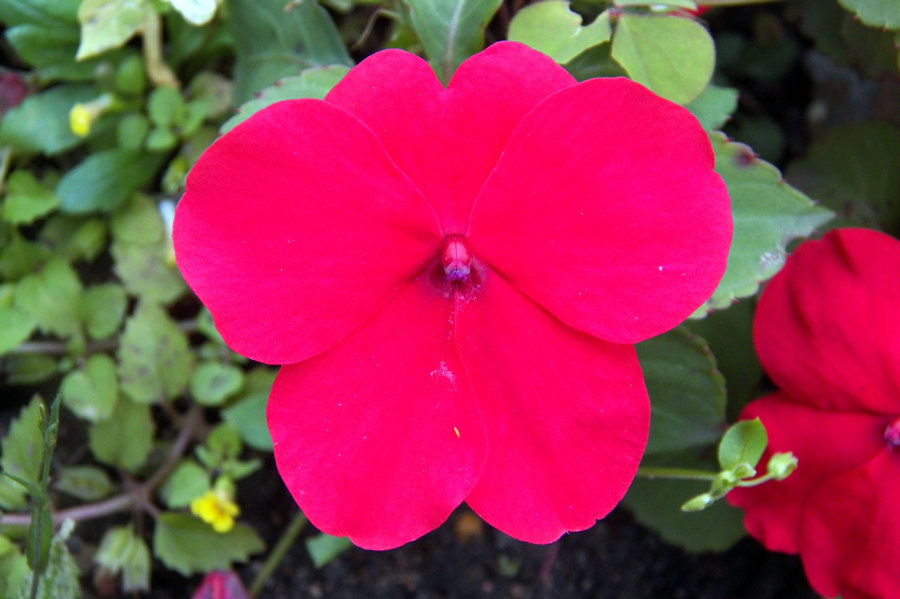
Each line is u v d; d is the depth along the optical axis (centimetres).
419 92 10
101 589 16
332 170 9
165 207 16
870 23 13
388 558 17
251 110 12
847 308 12
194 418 16
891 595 12
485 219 10
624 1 12
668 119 9
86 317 16
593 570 17
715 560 17
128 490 16
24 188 16
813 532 12
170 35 16
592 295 10
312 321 10
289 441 10
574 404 10
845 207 16
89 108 15
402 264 10
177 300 17
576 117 9
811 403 12
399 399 10
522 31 12
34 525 12
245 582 17
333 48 14
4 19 15
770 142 19
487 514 10
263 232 9
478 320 10
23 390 17
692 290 10
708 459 14
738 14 19
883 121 16
